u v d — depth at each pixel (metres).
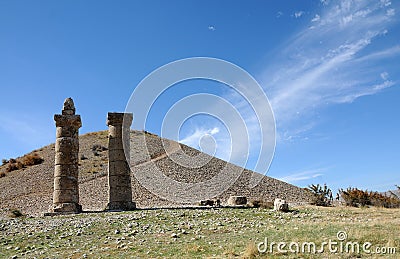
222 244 16.62
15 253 16.72
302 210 28.20
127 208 29.64
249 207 30.00
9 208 41.31
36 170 61.16
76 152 30.62
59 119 30.53
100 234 19.64
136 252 16.05
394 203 38.41
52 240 18.77
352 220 22.81
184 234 19.19
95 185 50.59
